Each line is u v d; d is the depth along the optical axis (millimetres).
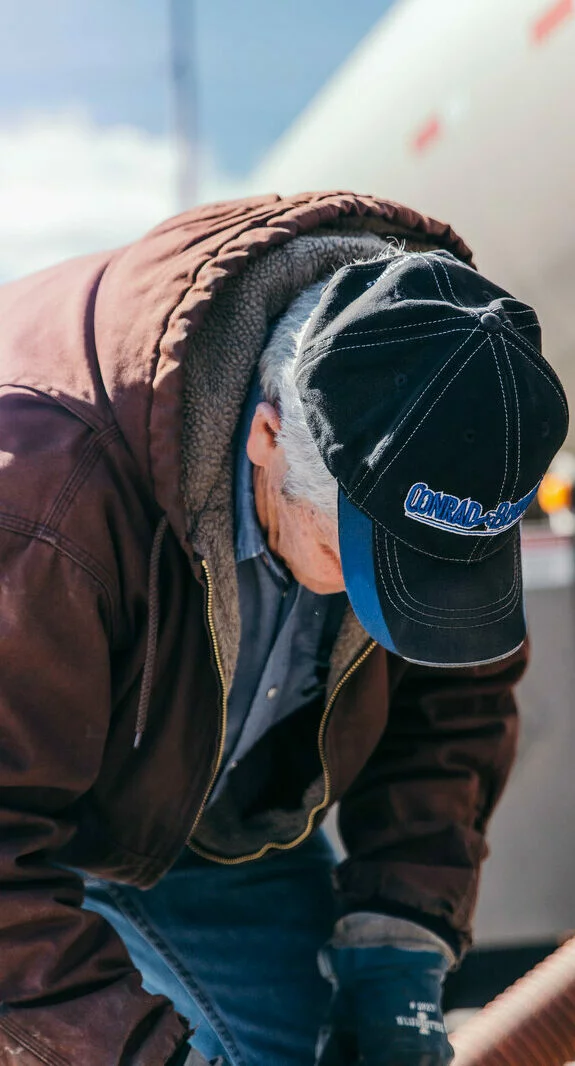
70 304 1269
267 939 1602
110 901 1650
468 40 3154
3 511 1065
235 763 1504
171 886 1641
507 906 2215
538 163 2826
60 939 1111
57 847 1203
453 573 1080
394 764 1607
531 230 2867
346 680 1384
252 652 1377
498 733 1613
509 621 1125
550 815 2205
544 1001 1396
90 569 1096
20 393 1137
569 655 2186
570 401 2852
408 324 1040
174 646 1215
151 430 1110
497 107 2967
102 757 1232
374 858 1574
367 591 1095
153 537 1157
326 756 1438
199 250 1228
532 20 2871
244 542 1262
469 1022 1447
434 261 1118
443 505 1030
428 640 1093
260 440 1199
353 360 1051
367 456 1037
